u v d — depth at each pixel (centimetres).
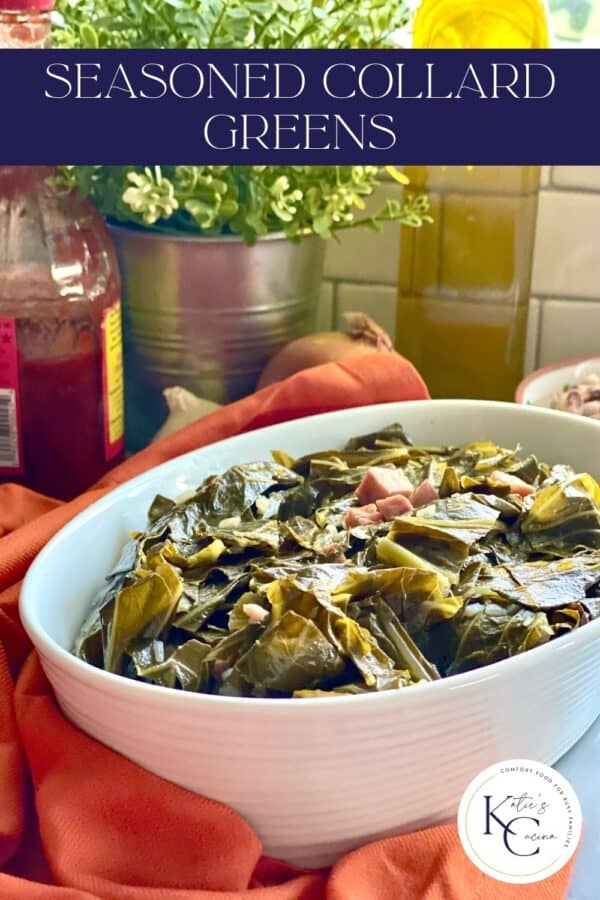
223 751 58
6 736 66
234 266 86
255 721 57
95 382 84
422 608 64
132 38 85
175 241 85
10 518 78
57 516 75
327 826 60
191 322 88
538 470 76
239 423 83
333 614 62
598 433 80
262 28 84
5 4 77
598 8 101
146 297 88
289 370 90
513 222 95
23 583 67
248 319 88
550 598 65
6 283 80
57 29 88
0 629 70
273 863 61
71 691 62
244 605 64
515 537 71
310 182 87
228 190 85
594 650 63
